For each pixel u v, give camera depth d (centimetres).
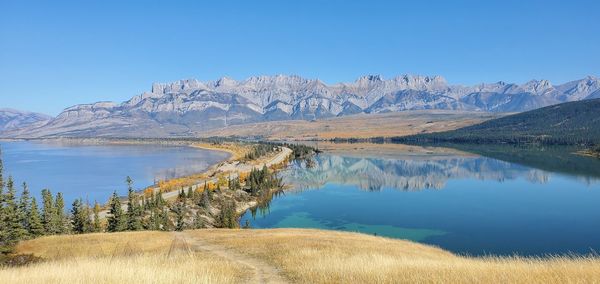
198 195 13900
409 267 2745
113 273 2391
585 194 14800
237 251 4469
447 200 14500
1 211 5838
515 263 2777
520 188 16400
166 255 4178
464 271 2400
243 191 16225
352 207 13938
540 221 11288
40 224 8438
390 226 11400
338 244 4944
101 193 17400
